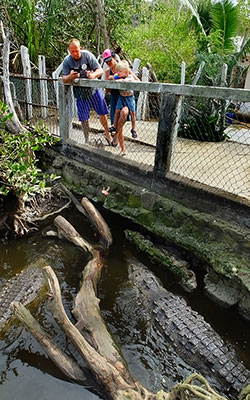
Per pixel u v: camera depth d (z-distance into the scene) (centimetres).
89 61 429
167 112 319
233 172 373
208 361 227
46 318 281
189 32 1002
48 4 853
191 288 312
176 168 367
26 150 438
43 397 219
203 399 171
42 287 304
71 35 930
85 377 224
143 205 373
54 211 466
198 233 320
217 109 525
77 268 352
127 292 311
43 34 927
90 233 421
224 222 300
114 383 208
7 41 455
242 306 278
